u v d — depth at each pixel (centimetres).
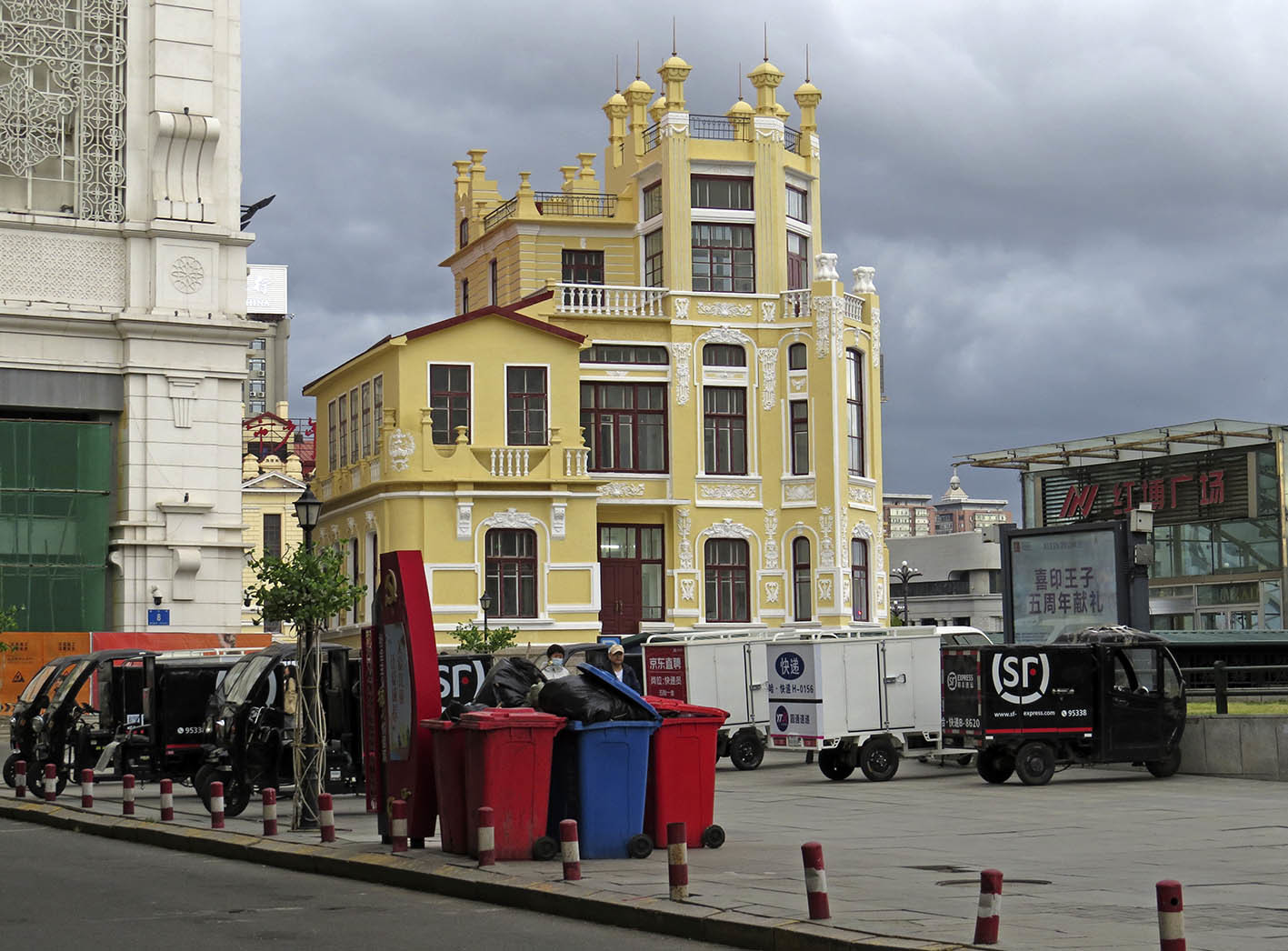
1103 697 2733
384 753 1809
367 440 5184
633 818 1664
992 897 1105
